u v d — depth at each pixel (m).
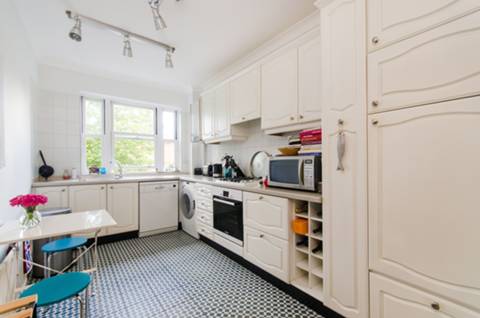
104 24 2.12
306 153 1.85
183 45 2.57
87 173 3.40
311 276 1.66
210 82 3.72
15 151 1.82
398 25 1.09
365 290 1.25
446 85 0.95
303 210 1.83
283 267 1.79
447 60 0.94
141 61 3.01
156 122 4.11
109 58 2.93
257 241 2.04
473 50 0.88
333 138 1.40
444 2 0.94
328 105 1.43
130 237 3.23
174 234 3.40
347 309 1.34
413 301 1.06
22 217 1.42
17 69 1.91
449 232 0.95
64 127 3.16
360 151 1.25
